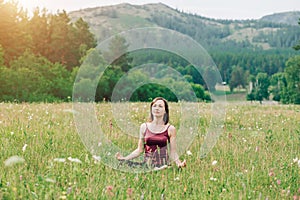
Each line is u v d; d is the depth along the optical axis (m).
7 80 35.44
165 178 5.85
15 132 8.52
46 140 7.94
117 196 4.95
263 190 5.49
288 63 62.31
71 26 64.69
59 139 8.15
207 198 5.13
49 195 4.69
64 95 37.44
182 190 5.41
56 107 14.05
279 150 8.12
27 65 41.03
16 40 53.06
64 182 5.38
